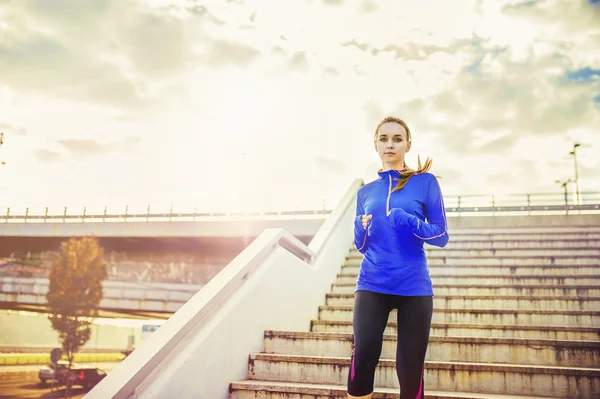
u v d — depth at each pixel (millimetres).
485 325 4348
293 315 4727
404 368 2117
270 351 4055
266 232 4570
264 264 4277
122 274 28109
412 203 2301
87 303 26531
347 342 3900
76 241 26734
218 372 3264
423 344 2135
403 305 2217
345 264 7367
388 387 3469
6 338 83375
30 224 26188
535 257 7723
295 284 4859
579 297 5211
